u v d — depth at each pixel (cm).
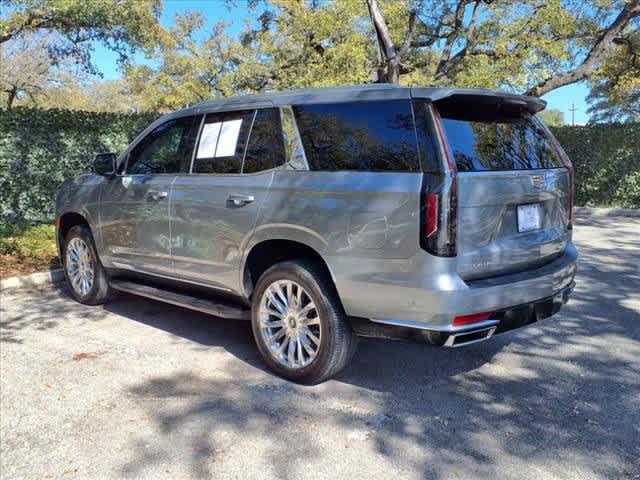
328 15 1323
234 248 442
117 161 563
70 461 318
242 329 539
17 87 2473
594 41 1446
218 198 450
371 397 394
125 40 1172
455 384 415
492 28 1338
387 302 357
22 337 516
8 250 827
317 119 405
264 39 1714
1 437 343
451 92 356
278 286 417
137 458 320
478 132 376
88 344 498
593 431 346
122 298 647
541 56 1305
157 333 528
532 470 305
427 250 337
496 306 355
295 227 397
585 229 1144
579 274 736
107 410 375
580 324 543
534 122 432
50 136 1059
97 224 577
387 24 1409
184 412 372
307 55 1513
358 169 375
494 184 359
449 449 327
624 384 411
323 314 390
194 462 316
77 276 625
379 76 1406
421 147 349
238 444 334
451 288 335
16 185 1029
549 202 414
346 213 369
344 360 398
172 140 514
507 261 372
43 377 427
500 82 1261
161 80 2264
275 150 425
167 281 518
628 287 670
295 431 348
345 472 305
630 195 1496
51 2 979
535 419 362
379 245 354
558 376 427
